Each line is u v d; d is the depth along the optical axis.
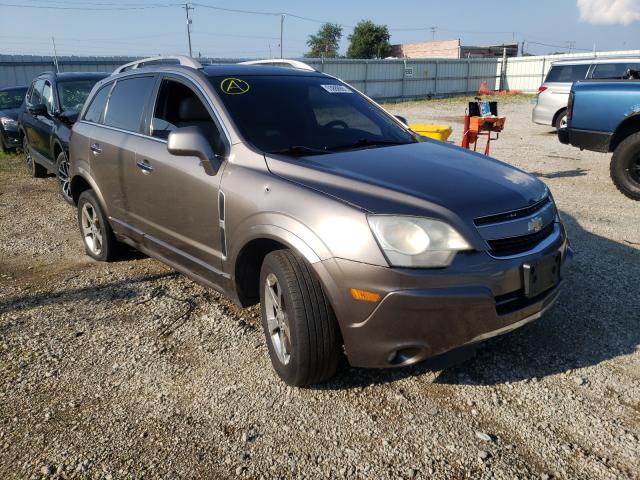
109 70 28.14
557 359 3.31
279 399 2.96
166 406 2.92
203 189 3.40
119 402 2.96
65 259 5.27
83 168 4.93
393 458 2.51
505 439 2.63
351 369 3.23
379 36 66.19
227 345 3.54
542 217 2.99
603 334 3.59
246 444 2.62
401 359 2.67
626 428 2.69
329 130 3.71
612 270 4.66
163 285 4.54
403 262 2.54
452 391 3.01
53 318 3.98
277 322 3.07
